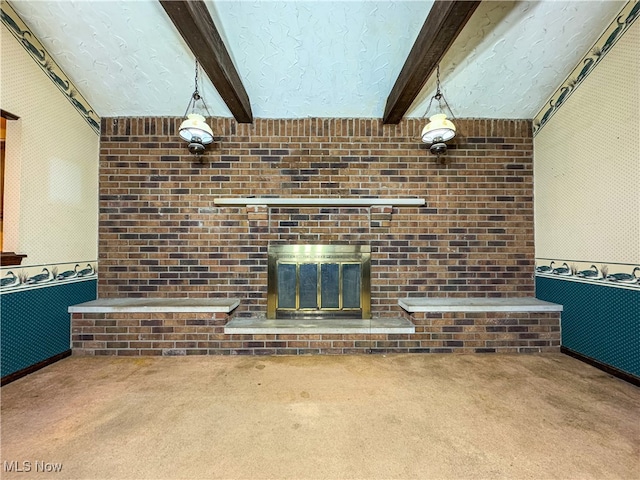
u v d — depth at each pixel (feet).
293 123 10.44
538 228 10.29
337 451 4.92
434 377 7.56
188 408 6.15
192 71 8.63
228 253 10.33
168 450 4.94
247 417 5.85
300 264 10.36
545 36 7.84
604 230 7.95
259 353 9.09
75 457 4.78
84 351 8.99
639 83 7.07
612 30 7.59
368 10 7.09
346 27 7.50
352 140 10.46
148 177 10.26
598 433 5.34
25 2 6.96
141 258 10.21
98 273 10.14
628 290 7.36
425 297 10.37
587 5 7.14
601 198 8.03
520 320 9.31
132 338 9.02
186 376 7.63
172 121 10.32
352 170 10.46
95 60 8.38
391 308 10.39
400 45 7.94
